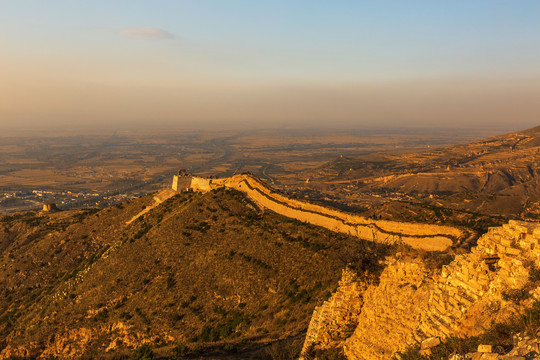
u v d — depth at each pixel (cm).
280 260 5606
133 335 5247
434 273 1702
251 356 3184
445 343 1215
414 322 1568
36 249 9962
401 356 1345
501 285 1211
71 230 10462
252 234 6606
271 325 4109
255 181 9019
